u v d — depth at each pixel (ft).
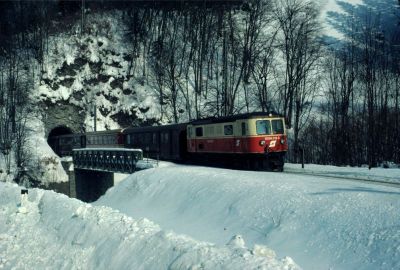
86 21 199.21
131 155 100.89
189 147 100.78
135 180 76.13
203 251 24.73
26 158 158.92
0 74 180.86
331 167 83.25
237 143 82.48
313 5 219.00
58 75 180.34
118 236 33.86
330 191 44.88
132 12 209.87
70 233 40.75
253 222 44.21
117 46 195.31
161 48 196.34
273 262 21.66
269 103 155.74
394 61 157.69
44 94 176.55
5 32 202.69
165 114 182.80
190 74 193.88
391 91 144.66
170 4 209.26
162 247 28.35
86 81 185.47
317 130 138.62
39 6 205.67
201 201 55.36
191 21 204.44
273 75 171.73
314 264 33.30
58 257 37.27
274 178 56.65
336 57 175.11
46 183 156.66
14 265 38.47
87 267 33.06
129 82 189.98
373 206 38.17
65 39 188.55
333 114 135.74
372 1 239.30
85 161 131.44
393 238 32.12
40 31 184.03
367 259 31.37
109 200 77.25
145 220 35.99
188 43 203.00
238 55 184.14
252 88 175.63
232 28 183.73
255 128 79.51
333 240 35.47
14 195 68.33
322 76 163.73
